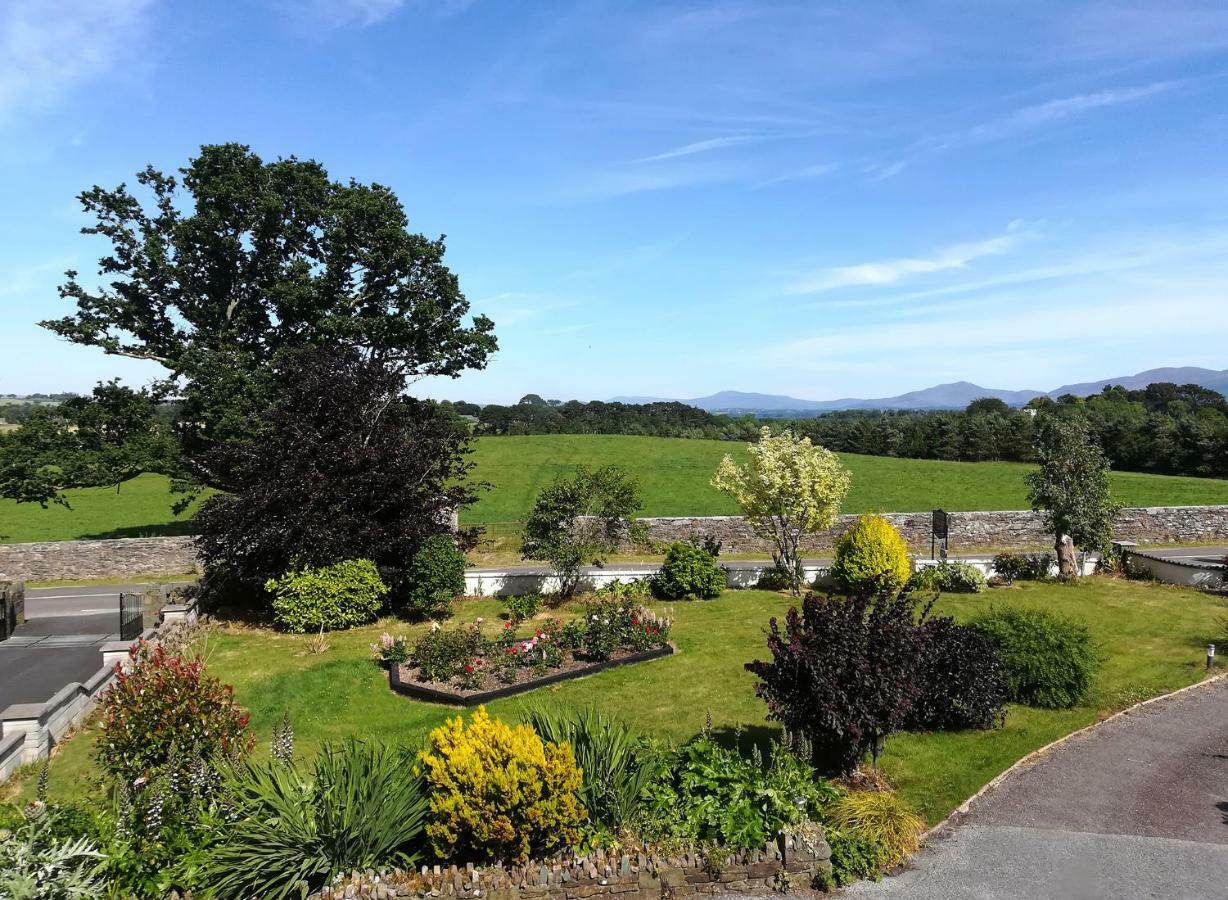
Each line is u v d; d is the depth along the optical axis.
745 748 11.12
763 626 17.91
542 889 7.04
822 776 9.73
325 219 28.00
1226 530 29.75
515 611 19.14
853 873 7.63
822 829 7.85
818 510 21.23
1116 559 24.11
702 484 43.19
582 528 21.06
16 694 14.04
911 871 7.74
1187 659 14.77
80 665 15.78
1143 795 9.34
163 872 6.69
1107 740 11.07
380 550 19.19
